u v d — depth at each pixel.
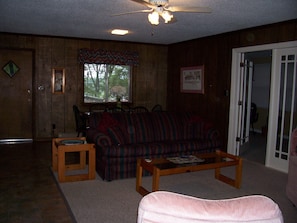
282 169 4.66
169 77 7.60
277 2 3.42
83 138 4.50
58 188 3.64
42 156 5.16
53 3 3.68
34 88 6.36
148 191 3.38
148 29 5.39
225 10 3.85
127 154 3.97
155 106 7.37
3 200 3.24
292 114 4.49
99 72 6.99
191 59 6.67
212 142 4.65
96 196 3.41
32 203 3.18
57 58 6.48
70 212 2.98
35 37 6.26
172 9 3.18
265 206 1.12
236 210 1.10
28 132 6.46
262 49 4.86
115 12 4.11
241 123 5.57
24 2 3.66
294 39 4.35
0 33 5.96
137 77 7.35
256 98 8.57
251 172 4.55
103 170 3.95
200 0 3.39
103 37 6.46
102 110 6.86
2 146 5.89
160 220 1.10
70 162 4.81
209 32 5.56
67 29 5.54
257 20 4.41
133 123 4.58
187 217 1.09
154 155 4.14
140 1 2.93
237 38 5.34
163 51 7.61
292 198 3.18
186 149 4.40
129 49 7.17
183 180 4.11
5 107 6.24
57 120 6.62
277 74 4.68
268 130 4.86
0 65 6.11
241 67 5.41
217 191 3.71
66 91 6.63
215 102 5.93
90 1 3.56
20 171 4.29
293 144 3.33
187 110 6.86
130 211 3.03
